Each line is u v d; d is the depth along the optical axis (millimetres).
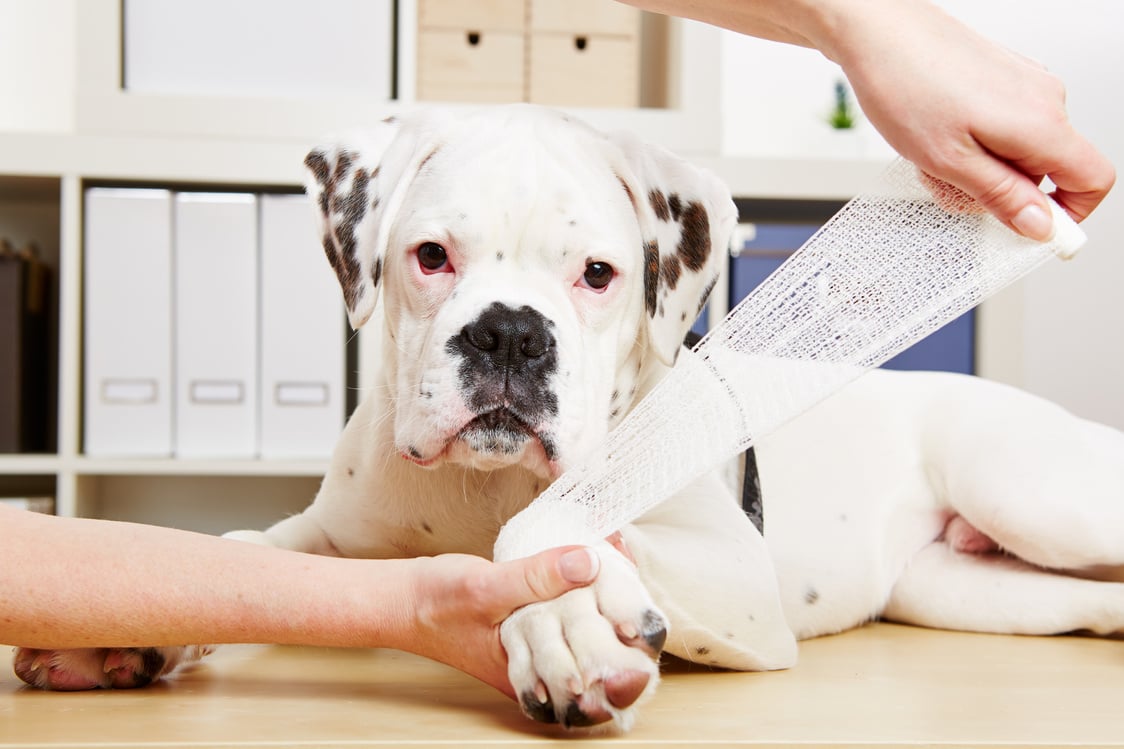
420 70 2236
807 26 900
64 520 833
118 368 2096
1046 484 1372
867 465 1435
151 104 2098
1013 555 1450
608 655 704
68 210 2064
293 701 869
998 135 813
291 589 802
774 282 896
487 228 1031
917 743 740
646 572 931
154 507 2443
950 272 870
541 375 983
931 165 838
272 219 2113
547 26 2260
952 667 1099
